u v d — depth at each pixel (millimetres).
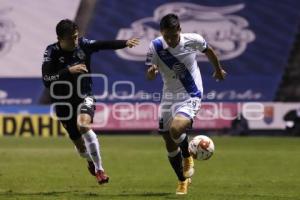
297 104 96875
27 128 90625
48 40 105500
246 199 29078
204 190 32875
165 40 28906
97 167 30562
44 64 30000
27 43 105250
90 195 30109
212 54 30312
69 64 30406
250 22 106625
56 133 90188
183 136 29594
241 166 47938
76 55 30391
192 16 106500
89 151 30406
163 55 29391
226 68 105500
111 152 62156
